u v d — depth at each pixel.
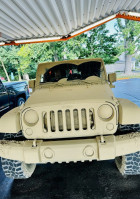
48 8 4.44
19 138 2.28
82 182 2.42
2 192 2.35
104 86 2.75
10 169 2.31
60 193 2.24
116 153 1.90
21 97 6.09
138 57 19.52
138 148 1.92
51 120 2.08
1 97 4.79
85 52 16.72
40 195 2.24
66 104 1.98
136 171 2.21
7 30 5.80
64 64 3.14
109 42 17.00
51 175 2.65
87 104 1.98
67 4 4.38
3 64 22.38
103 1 4.57
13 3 3.85
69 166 2.86
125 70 20.23
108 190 2.21
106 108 1.99
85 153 1.91
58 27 6.14
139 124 2.20
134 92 9.05
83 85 2.84
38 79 3.17
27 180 2.57
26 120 2.05
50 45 15.04
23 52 15.46
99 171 2.65
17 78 24.94
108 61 17.33
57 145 1.91
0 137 4.29
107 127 1.99
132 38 17.84
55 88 2.85
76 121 2.06
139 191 2.15
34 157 1.92
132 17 5.75
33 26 5.71
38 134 2.03
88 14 5.32
